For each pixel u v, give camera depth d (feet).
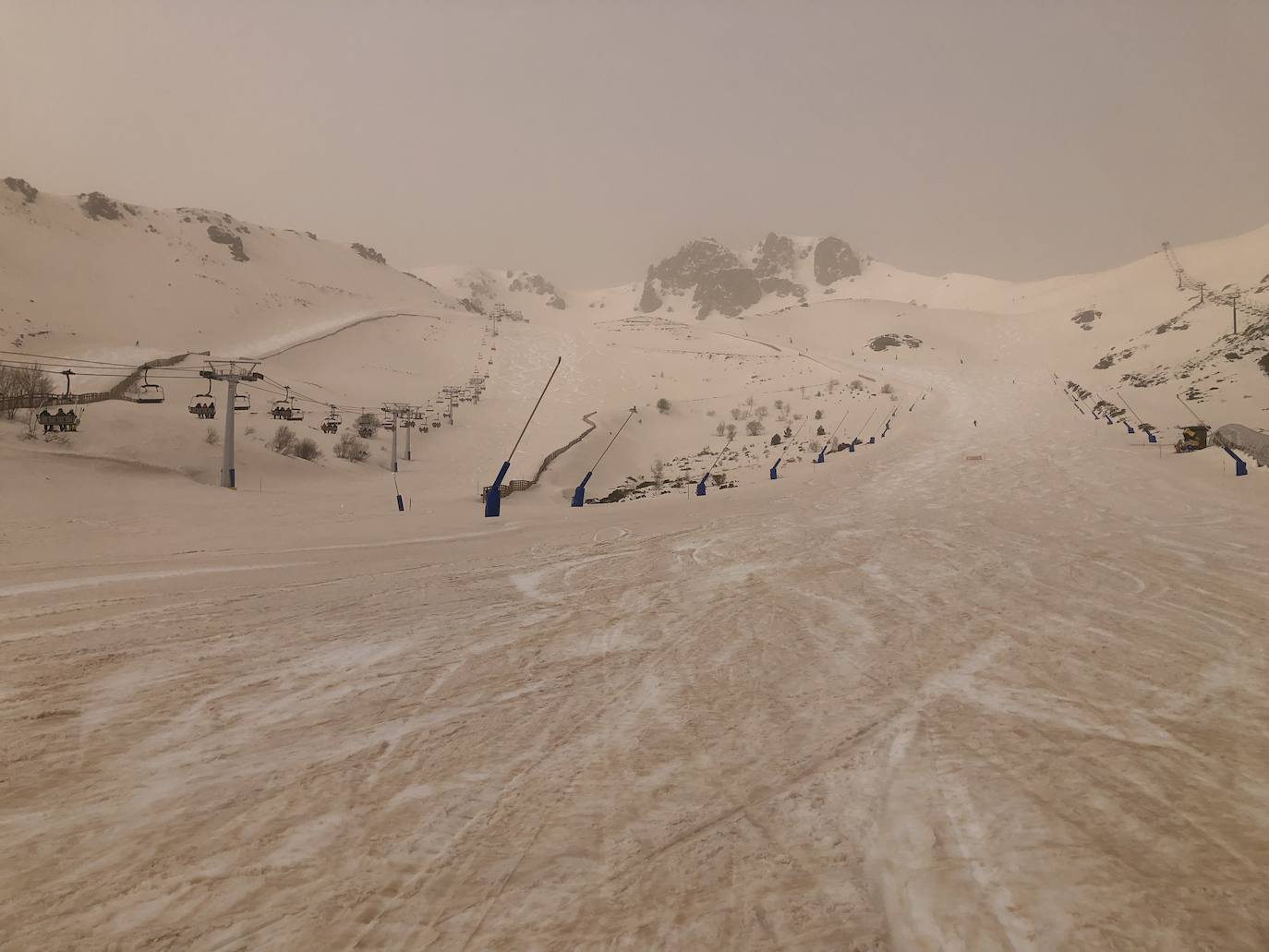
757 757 12.75
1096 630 22.53
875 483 111.24
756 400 414.00
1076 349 616.39
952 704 15.53
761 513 71.05
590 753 13.07
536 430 315.17
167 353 404.57
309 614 25.96
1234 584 30.27
